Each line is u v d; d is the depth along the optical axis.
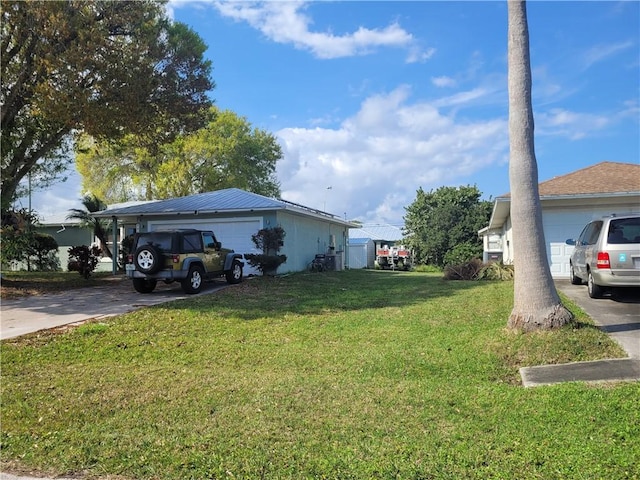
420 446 4.00
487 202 34.56
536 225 7.12
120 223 26.00
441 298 11.91
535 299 7.04
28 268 26.72
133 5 14.77
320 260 23.16
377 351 7.25
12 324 9.99
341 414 4.82
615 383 5.29
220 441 4.30
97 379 6.35
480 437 4.14
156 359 7.44
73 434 4.61
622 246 9.37
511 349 6.61
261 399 5.35
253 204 19.67
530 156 7.20
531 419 4.46
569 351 6.36
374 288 14.87
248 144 42.34
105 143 19.66
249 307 11.31
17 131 17.12
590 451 3.76
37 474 3.94
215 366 6.97
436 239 34.28
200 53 16.61
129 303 12.42
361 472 3.64
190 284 13.83
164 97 15.91
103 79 13.55
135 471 3.88
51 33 12.73
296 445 4.15
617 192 14.86
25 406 5.39
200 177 40.09
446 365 6.40
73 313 11.12
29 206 22.66
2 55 14.34
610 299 10.20
